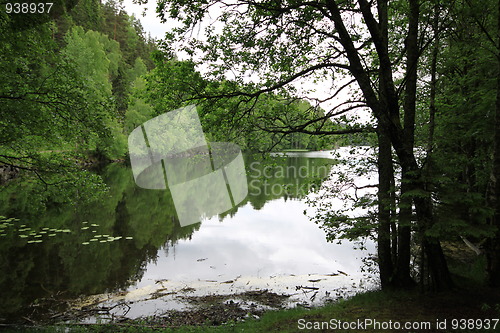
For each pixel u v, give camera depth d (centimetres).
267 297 856
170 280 980
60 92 741
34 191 898
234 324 657
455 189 559
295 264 1112
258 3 627
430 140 716
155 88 687
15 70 694
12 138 709
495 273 632
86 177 859
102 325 676
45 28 670
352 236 693
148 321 717
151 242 1347
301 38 689
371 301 650
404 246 732
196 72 658
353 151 797
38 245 1286
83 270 1050
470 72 874
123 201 2189
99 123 800
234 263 1125
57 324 685
